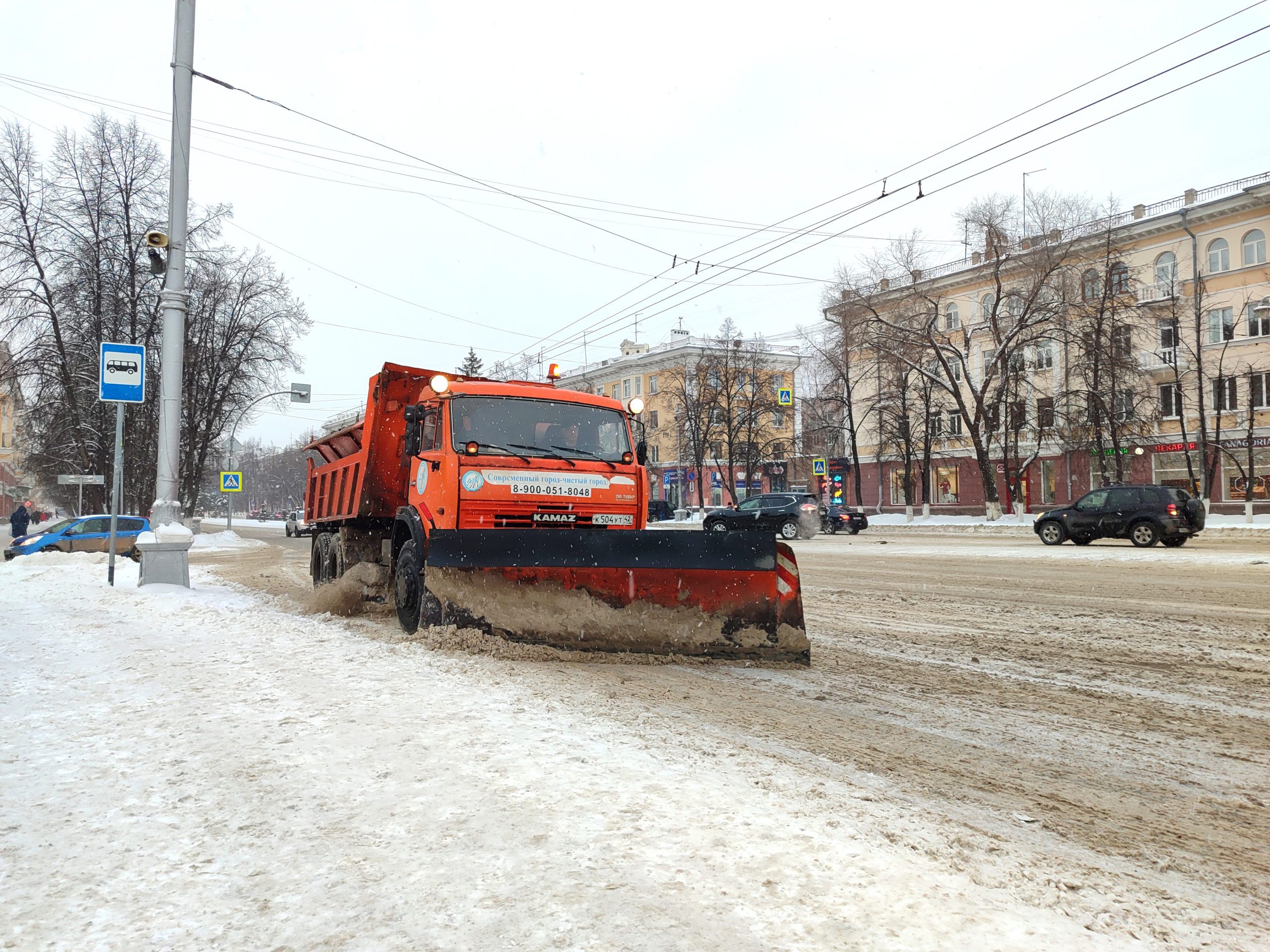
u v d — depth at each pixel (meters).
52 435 34.91
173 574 12.23
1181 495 21.09
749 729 4.85
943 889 2.68
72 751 4.17
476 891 2.62
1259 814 3.65
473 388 8.25
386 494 10.15
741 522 31.80
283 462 131.75
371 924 2.43
